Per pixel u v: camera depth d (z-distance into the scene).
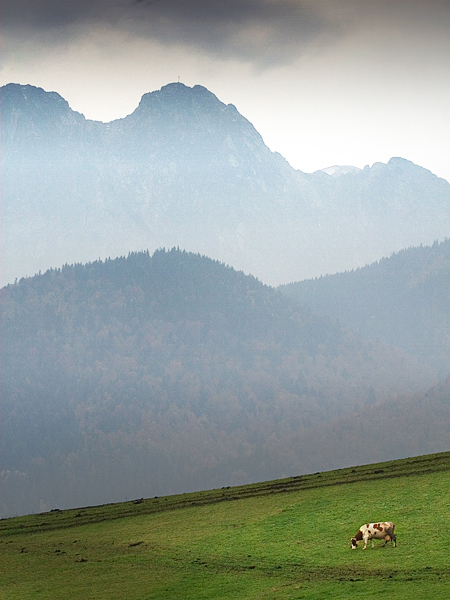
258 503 95.69
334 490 94.50
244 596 63.56
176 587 68.19
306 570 67.56
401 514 77.56
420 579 60.97
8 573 80.56
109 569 76.81
